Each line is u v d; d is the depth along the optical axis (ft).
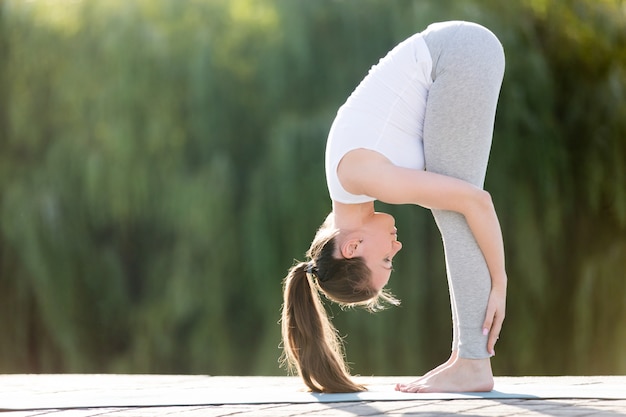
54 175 38.60
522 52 37.83
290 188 35.94
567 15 40.01
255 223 36.27
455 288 11.49
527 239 36.76
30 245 38.63
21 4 39.81
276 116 37.55
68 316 38.99
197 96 37.70
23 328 39.17
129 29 38.11
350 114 11.53
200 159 37.96
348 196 11.62
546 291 37.42
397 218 36.65
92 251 39.06
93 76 38.27
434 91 11.31
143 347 38.50
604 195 38.19
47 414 10.26
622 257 38.42
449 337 37.01
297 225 35.86
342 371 12.28
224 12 38.96
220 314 37.27
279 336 36.45
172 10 38.81
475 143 11.31
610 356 38.11
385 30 37.19
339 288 11.92
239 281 37.01
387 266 12.09
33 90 39.37
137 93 37.78
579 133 38.60
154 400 11.25
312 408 10.33
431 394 11.27
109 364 39.52
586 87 38.88
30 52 39.06
